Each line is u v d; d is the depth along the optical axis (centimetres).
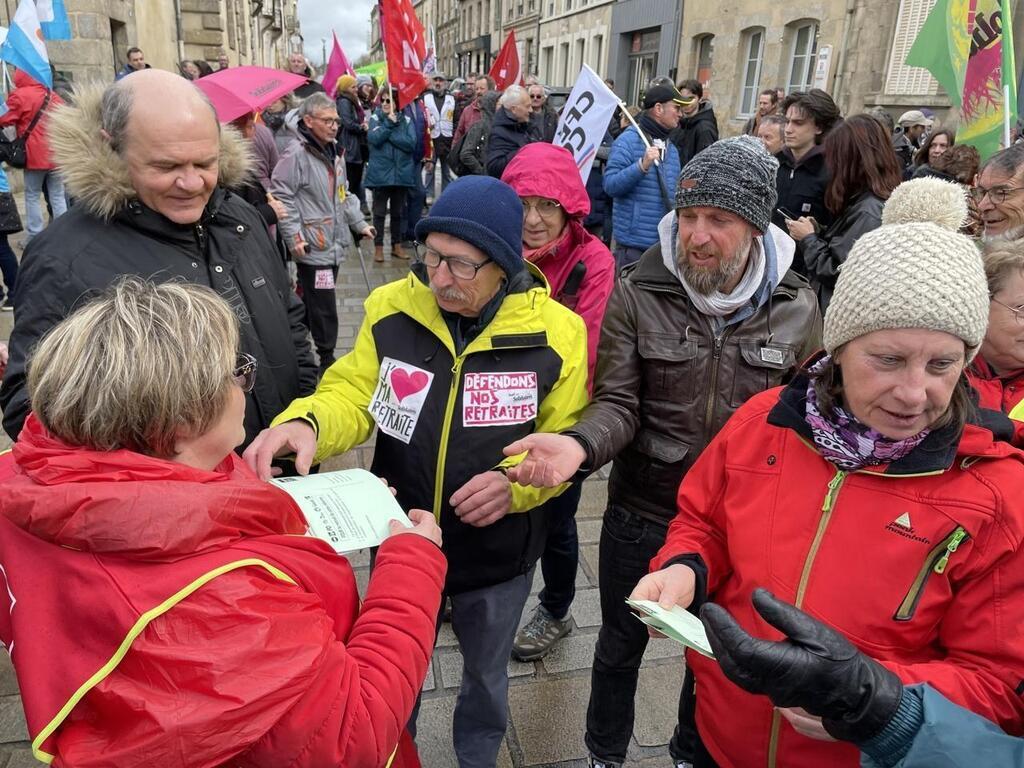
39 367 96
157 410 94
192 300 103
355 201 508
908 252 105
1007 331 162
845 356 116
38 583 88
